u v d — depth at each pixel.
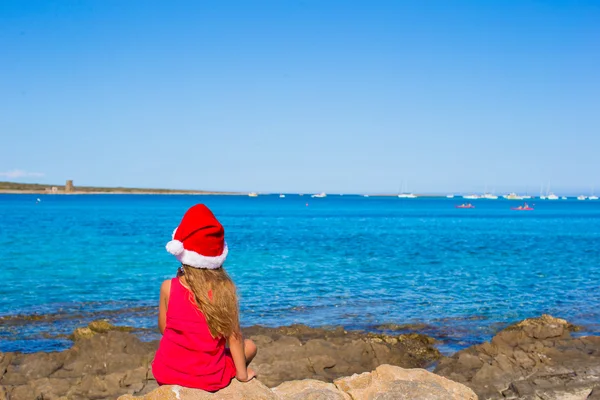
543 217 88.94
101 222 54.97
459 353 9.15
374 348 9.43
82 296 15.32
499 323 12.44
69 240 33.38
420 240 38.25
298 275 19.72
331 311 13.61
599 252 29.73
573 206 185.75
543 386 7.48
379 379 5.61
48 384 7.45
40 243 31.23
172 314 3.70
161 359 3.79
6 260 23.27
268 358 8.65
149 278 18.53
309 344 9.08
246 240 36.44
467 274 20.52
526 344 9.30
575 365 8.30
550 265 23.67
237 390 3.83
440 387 5.30
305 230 48.97
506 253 28.94
